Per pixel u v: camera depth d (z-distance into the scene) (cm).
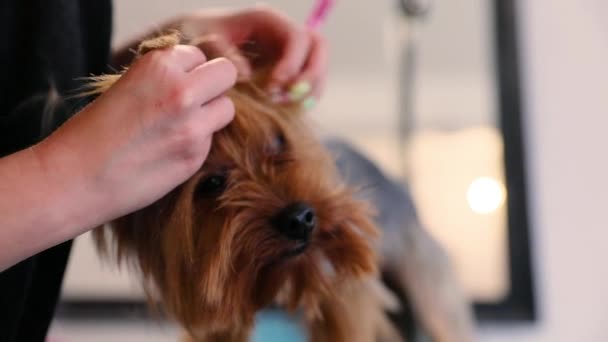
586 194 131
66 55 61
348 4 131
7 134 59
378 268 86
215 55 64
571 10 137
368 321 84
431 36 132
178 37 55
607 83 134
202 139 47
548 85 134
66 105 59
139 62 47
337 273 69
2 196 42
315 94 74
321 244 67
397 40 131
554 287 129
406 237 100
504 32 132
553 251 130
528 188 129
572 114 133
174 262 64
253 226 63
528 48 135
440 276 105
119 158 44
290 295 69
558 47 136
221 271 62
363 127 130
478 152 130
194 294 64
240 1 130
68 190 43
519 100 131
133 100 44
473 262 127
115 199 45
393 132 129
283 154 68
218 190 64
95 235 71
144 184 45
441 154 130
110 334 125
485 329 126
